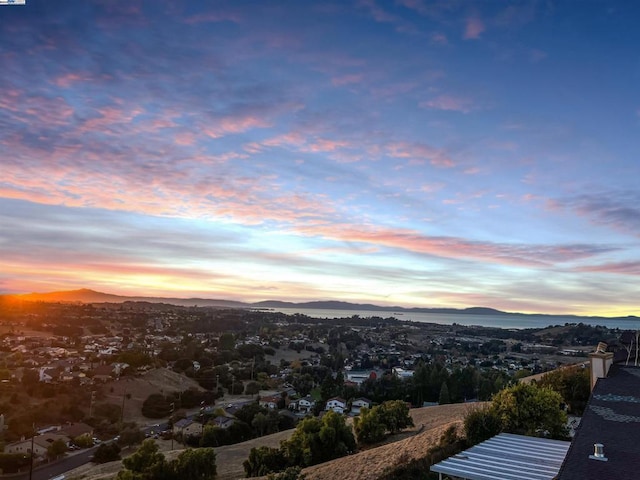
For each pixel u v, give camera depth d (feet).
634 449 35.63
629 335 100.12
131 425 256.93
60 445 211.82
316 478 91.20
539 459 53.67
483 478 46.37
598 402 47.78
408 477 71.36
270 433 231.71
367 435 141.79
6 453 195.21
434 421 151.53
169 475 123.24
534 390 77.56
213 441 213.05
